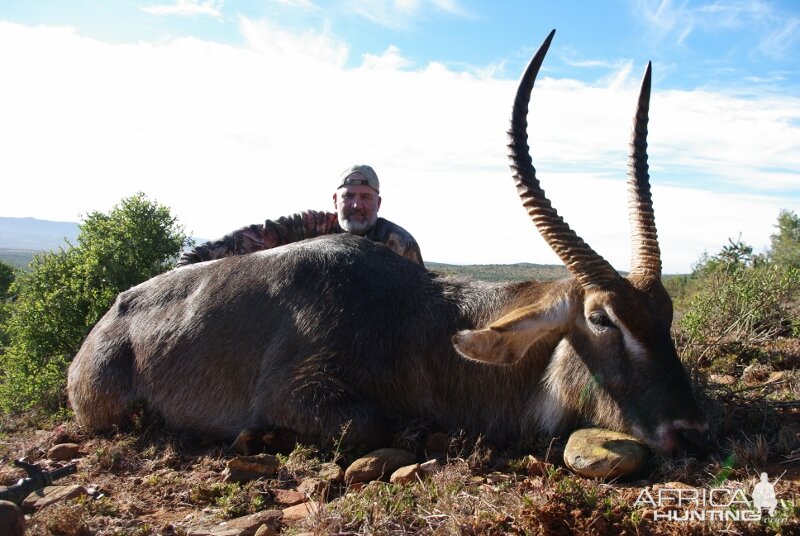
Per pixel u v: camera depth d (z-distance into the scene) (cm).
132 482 159
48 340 273
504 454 173
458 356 186
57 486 150
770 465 149
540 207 174
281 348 188
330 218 288
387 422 177
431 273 207
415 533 122
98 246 291
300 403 176
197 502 145
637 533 116
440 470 150
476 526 120
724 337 256
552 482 138
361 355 184
